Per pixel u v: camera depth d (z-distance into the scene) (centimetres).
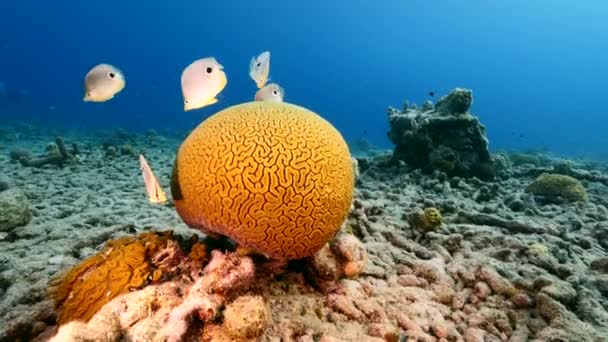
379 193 187
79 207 150
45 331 64
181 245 81
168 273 70
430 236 127
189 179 72
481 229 131
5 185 175
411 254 113
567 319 80
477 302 91
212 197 69
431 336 77
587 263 119
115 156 297
